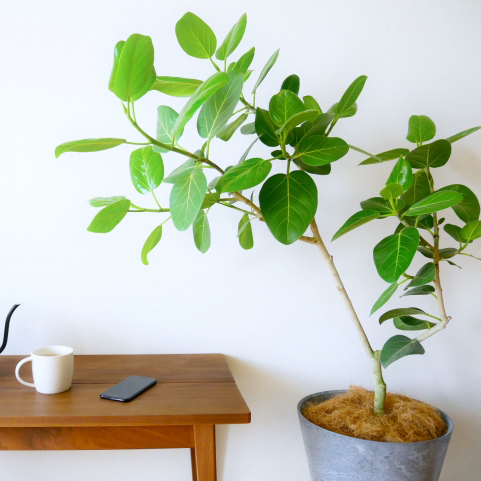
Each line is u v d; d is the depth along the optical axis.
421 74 1.41
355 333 1.43
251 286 1.41
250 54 1.00
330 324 1.43
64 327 1.38
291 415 1.43
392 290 1.10
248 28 1.37
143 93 0.87
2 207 1.36
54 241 1.37
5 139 1.34
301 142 0.99
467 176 1.43
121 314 1.39
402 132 1.41
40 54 1.34
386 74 1.40
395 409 1.17
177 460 1.42
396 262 0.97
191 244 1.39
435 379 1.46
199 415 0.97
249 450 1.43
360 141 1.41
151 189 1.06
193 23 1.00
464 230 1.08
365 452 1.02
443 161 1.18
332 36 1.39
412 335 1.44
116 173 1.37
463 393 1.46
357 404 1.21
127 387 1.10
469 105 1.42
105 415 0.95
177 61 1.36
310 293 1.42
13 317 1.37
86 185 1.37
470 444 1.46
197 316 1.41
